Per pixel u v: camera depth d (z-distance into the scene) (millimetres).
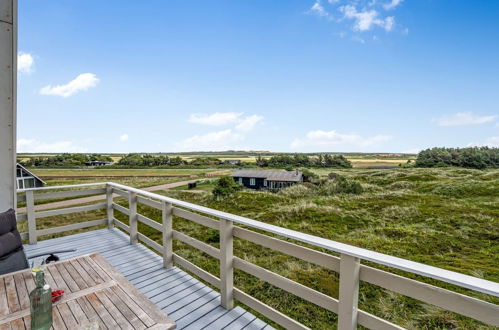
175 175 28375
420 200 10086
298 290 1522
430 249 5484
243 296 1960
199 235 7387
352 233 7051
